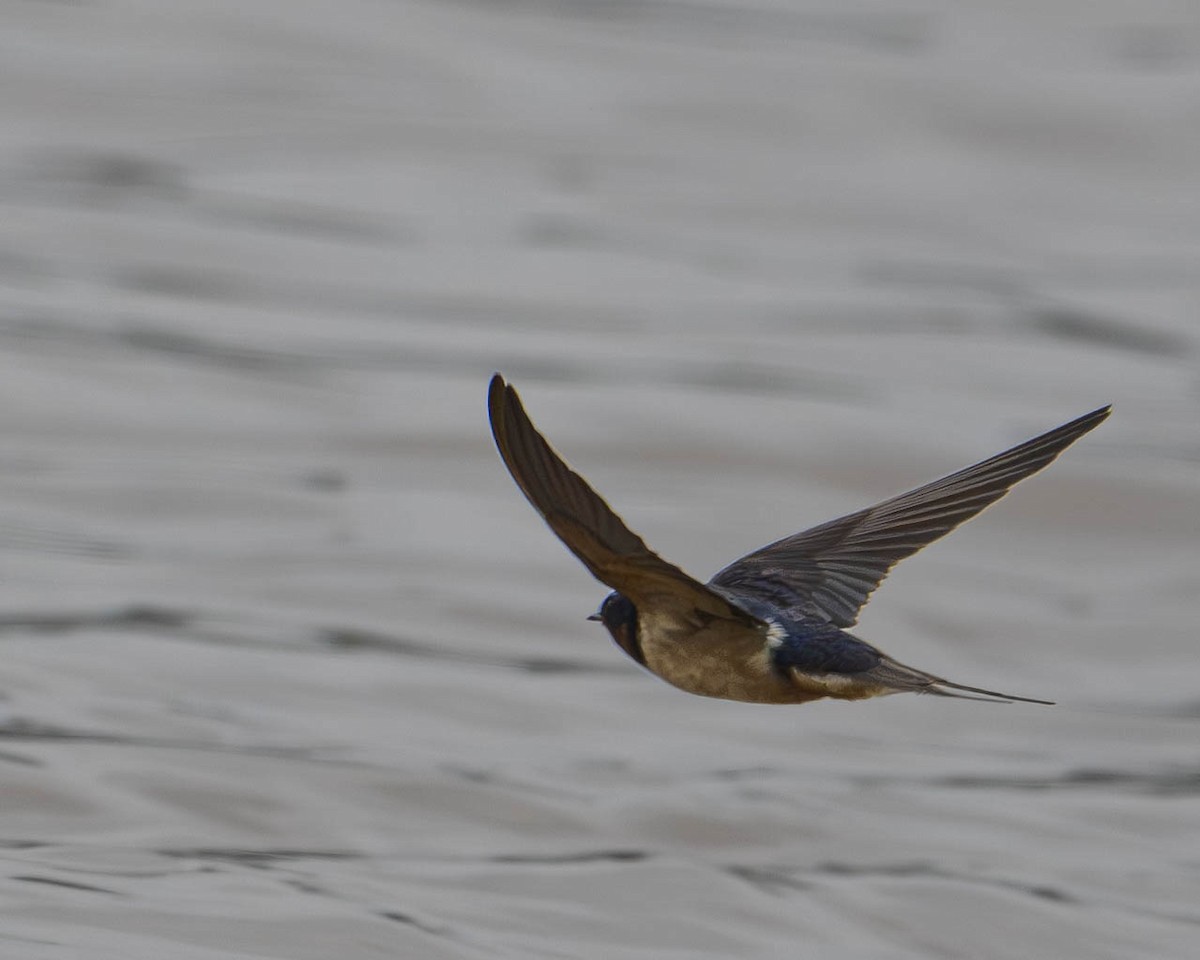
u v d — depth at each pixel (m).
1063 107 34.81
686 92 34.81
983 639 15.67
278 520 16.39
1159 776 12.53
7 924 8.09
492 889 9.28
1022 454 4.98
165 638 13.16
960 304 25.70
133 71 33.00
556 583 15.27
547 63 36.12
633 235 27.58
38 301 22.34
